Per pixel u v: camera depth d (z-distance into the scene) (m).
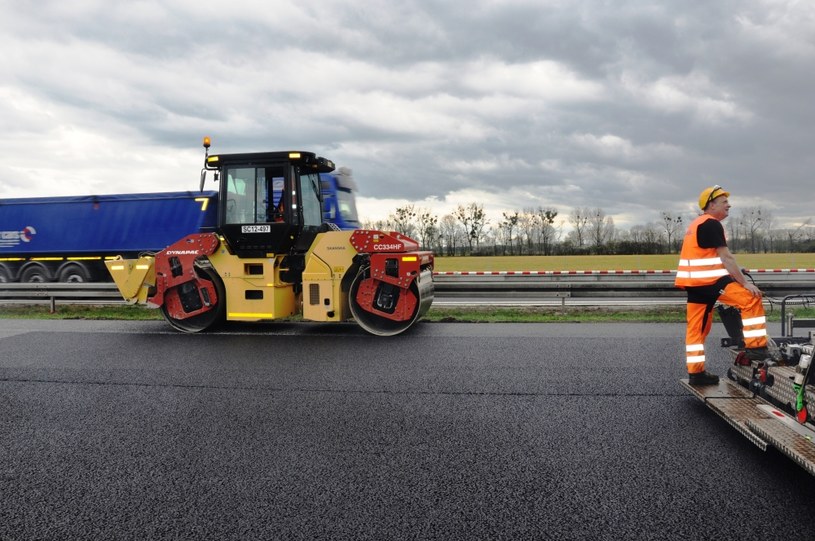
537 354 7.54
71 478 3.86
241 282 10.04
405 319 9.46
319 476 3.83
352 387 6.04
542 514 3.27
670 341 8.36
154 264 10.35
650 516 3.24
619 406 5.24
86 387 6.14
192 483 3.75
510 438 4.47
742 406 4.56
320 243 9.87
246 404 5.47
